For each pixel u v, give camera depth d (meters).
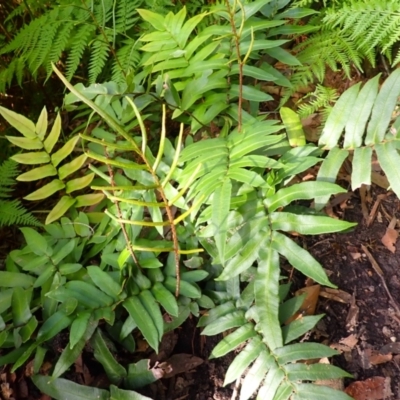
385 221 0.80
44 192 0.76
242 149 0.66
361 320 0.73
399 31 0.79
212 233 0.64
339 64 0.93
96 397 0.65
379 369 0.69
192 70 0.75
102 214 0.79
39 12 1.03
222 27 0.77
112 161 0.54
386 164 0.64
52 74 1.03
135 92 0.75
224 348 0.65
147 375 0.67
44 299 0.71
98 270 0.70
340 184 0.83
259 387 0.68
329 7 0.90
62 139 0.97
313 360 0.69
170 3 0.89
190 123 0.81
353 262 0.77
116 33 0.93
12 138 0.73
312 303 0.73
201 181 0.64
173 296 0.69
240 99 0.71
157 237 0.77
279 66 0.91
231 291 0.71
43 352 0.67
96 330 0.69
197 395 0.69
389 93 0.67
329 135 0.70
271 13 0.83
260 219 0.65
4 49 0.94
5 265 0.83
